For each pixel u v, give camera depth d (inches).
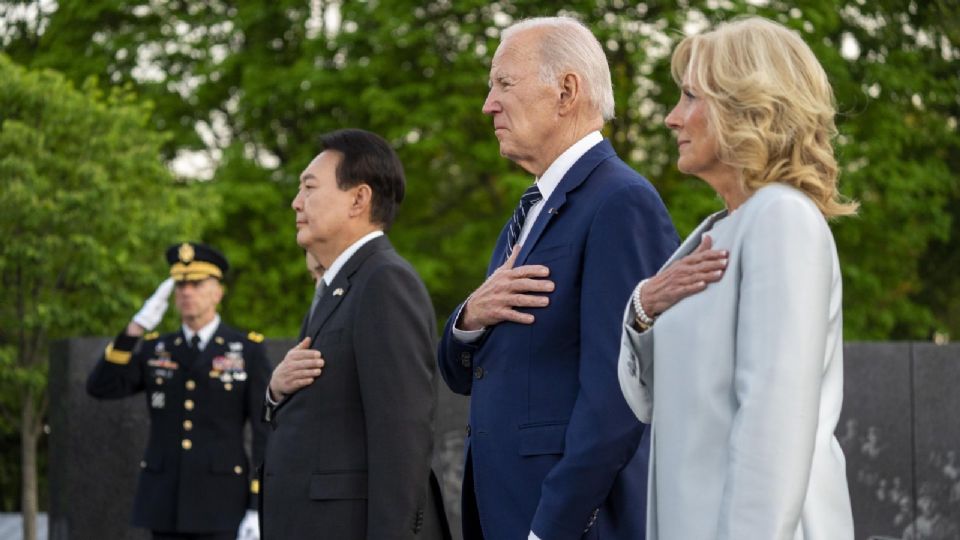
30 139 427.5
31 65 749.3
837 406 91.4
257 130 754.2
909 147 759.7
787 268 87.0
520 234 138.6
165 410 270.4
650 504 95.0
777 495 84.1
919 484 341.1
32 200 411.2
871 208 712.4
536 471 127.2
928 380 343.3
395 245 713.0
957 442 343.6
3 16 770.8
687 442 91.4
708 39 96.0
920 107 770.8
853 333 711.1
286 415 151.9
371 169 157.6
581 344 125.6
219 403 270.5
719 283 92.1
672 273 96.0
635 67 674.2
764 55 93.0
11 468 595.5
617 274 124.7
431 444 148.0
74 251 422.6
